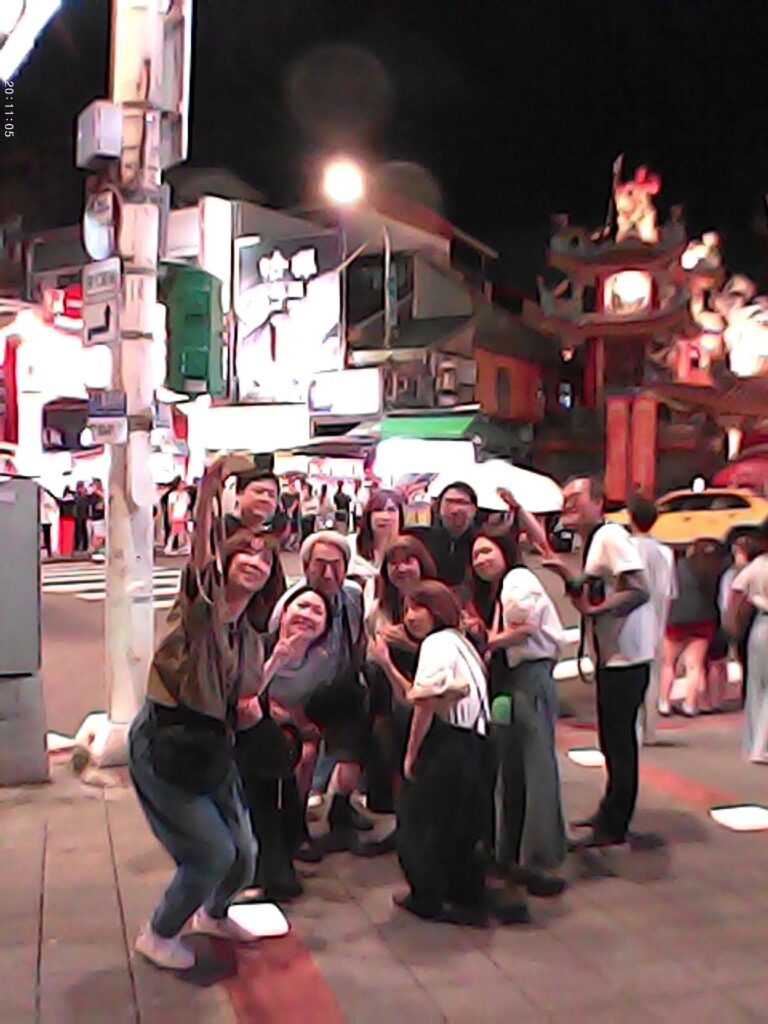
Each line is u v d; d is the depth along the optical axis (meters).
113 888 5.43
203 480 4.28
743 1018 4.15
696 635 10.08
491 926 5.03
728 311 41.72
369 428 30.61
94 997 4.26
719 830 6.52
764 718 8.20
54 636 14.40
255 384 12.74
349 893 5.45
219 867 4.38
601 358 42.00
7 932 4.88
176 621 4.40
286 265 13.13
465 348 36.03
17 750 7.24
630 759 6.15
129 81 7.29
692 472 40.62
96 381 7.96
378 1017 4.12
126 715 7.49
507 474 8.76
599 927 5.04
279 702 5.76
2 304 13.64
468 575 6.04
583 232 42.25
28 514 7.29
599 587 6.09
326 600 5.58
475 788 5.06
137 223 7.36
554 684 5.61
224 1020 4.09
